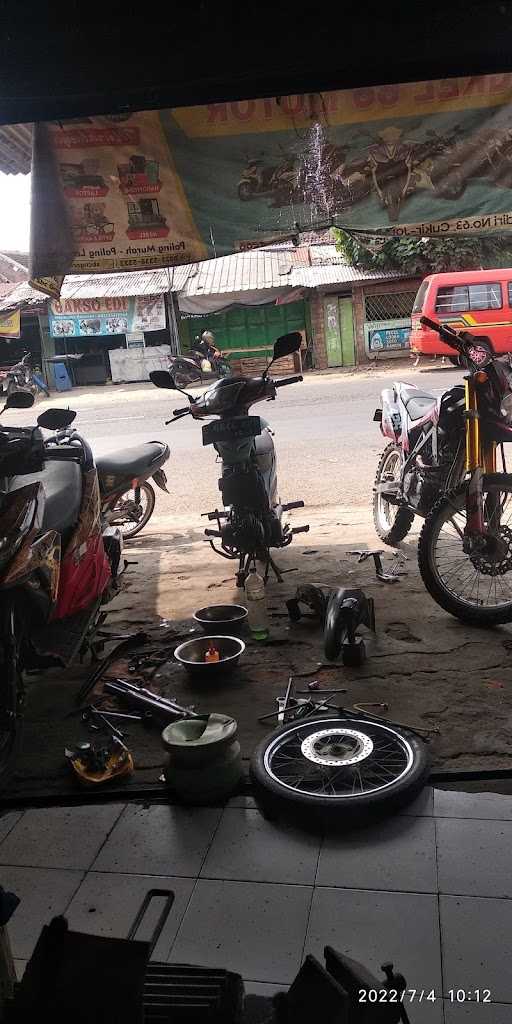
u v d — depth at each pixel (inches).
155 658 161.0
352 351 859.4
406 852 97.8
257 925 87.6
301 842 101.4
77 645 142.2
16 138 197.2
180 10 89.4
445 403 179.6
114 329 880.9
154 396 754.2
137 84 92.9
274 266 876.6
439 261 801.6
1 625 115.7
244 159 182.5
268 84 95.9
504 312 690.2
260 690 144.7
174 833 105.3
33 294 897.5
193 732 115.0
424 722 128.2
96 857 101.6
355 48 90.2
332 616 153.2
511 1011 74.5
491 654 151.7
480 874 93.0
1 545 110.0
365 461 353.7
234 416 177.2
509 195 182.1
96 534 155.9
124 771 118.3
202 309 866.1
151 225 187.8
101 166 182.2
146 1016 64.2
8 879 98.5
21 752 129.0
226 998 65.4
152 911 91.0
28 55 91.9
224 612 176.1
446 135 178.5
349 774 111.3
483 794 108.8
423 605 178.7
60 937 57.7
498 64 93.6
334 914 88.4
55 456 124.9
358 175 182.9
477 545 163.9
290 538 196.1
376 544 226.7
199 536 256.1
